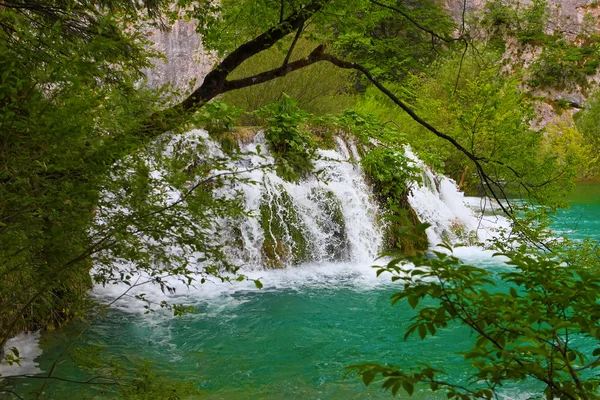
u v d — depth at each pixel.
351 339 7.05
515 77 10.65
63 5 4.74
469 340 6.95
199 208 3.33
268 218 10.76
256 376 5.92
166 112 3.67
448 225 13.36
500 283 9.41
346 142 12.33
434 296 2.06
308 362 6.31
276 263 10.63
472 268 2.06
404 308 8.30
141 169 3.16
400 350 6.67
